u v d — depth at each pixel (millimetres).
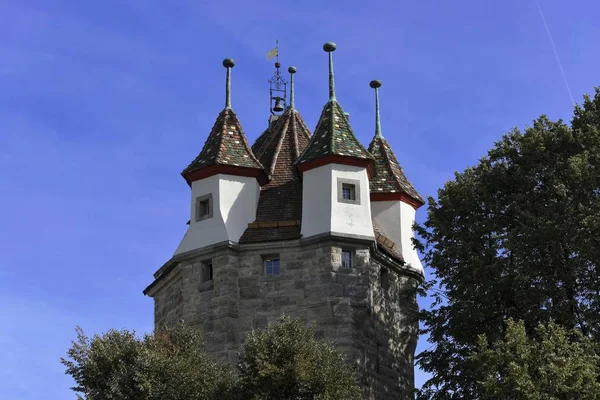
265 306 42656
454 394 38438
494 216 41531
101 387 37562
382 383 43375
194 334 39094
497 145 43094
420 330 40375
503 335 38812
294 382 34719
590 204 38375
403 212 47906
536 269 38406
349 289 42344
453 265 40781
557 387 32688
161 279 46688
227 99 47281
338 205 43344
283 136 49500
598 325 37719
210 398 35594
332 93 46531
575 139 40812
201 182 44969
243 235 43875
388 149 50312
